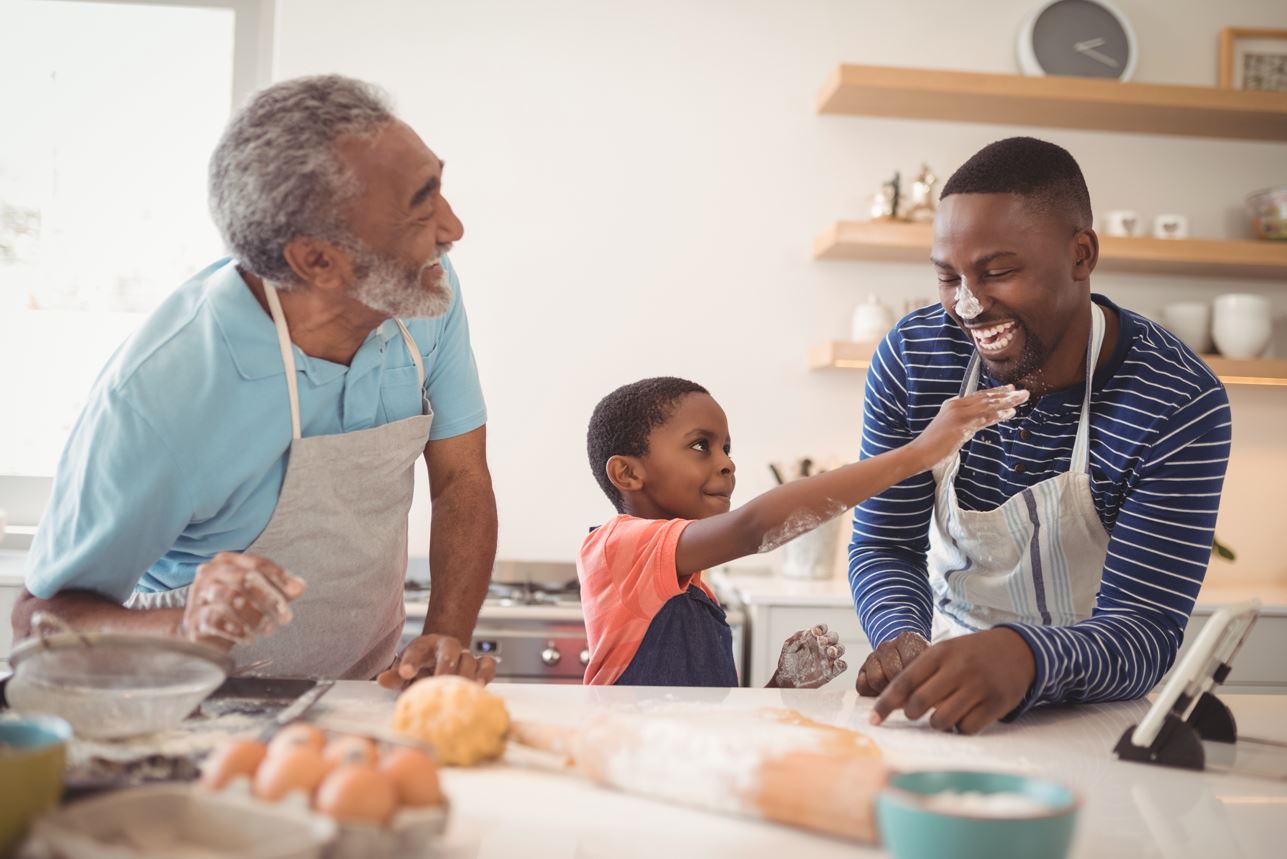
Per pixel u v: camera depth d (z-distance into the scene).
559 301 2.96
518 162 2.96
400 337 1.29
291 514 1.22
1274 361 2.82
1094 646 1.05
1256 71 3.07
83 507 1.10
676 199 2.99
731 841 0.66
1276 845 0.70
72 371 2.94
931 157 3.03
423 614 2.44
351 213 1.08
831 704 1.05
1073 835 0.56
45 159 2.92
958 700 0.95
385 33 2.92
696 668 1.33
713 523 1.24
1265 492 3.09
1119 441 1.26
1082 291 1.22
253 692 0.96
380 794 0.57
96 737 0.77
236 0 2.94
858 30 3.02
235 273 1.19
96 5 2.92
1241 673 2.59
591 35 2.97
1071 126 3.05
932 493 1.44
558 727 0.80
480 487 1.43
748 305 3.00
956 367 1.34
